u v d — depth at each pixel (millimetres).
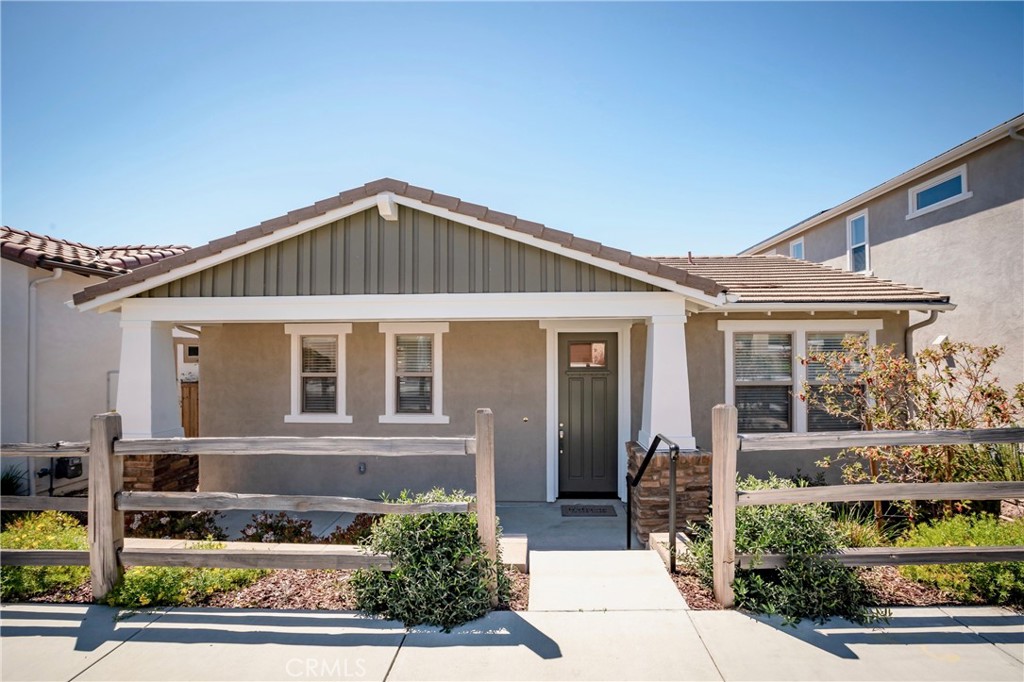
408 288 6691
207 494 4051
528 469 8609
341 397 8781
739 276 9594
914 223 11453
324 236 6785
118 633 3602
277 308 6746
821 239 14648
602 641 3465
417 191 6473
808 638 3486
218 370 8922
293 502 3986
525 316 6668
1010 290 9391
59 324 9203
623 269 6449
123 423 6797
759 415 8320
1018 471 5727
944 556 3824
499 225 6523
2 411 8234
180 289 6883
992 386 6000
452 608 3689
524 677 3102
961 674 3096
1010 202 9391
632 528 7059
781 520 3980
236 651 3381
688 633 3551
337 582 4309
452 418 8695
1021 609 3818
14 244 8383
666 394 6488
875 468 5945
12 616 3824
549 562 4801
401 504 3943
